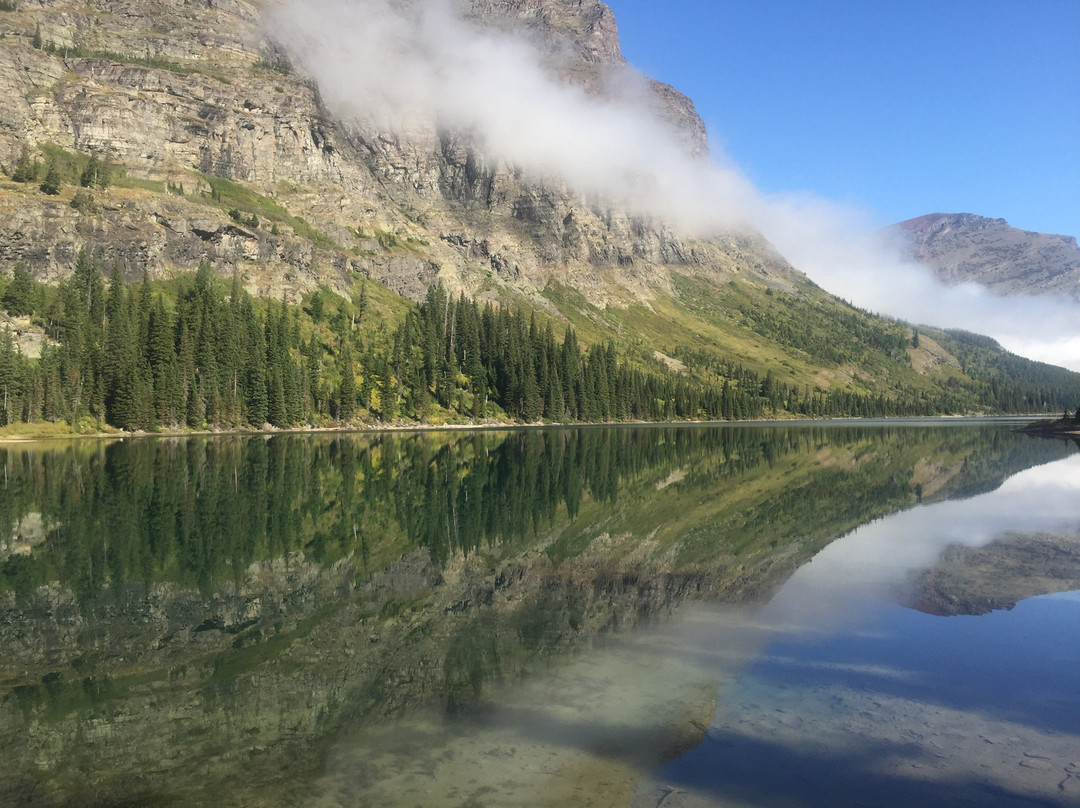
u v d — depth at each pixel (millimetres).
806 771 12469
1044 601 23859
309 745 13633
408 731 14242
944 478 63188
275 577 27578
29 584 26406
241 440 113875
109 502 45625
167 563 29750
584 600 24297
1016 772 12453
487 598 24641
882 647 19250
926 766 12625
